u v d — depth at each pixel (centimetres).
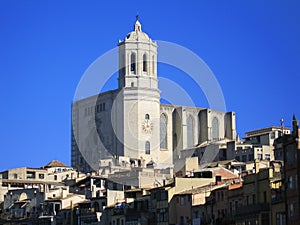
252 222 12412
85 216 18425
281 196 11638
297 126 11419
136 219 16600
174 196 15938
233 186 14025
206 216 14750
